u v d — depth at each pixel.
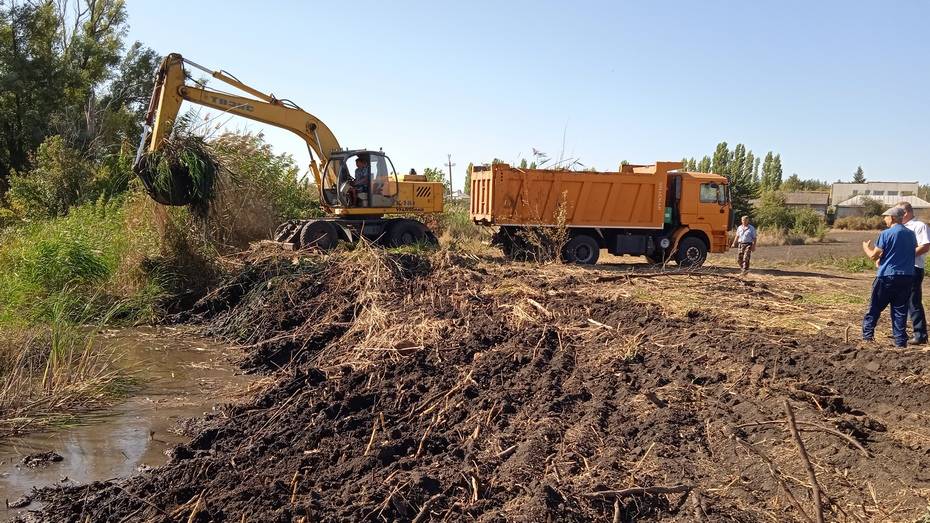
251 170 15.52
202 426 6.78
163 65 13.06
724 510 4.27
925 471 4.46
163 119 12.84
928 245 8.08
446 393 6.80
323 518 4.51
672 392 6.18
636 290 11.29
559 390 6.55
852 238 40.59
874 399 5.87
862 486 4.43
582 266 16.20
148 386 8.16
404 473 5.09
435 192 16.56
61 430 6.66
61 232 12.20
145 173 12.26
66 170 19.56
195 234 12.78
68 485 5.45
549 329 8.30
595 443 5.36
